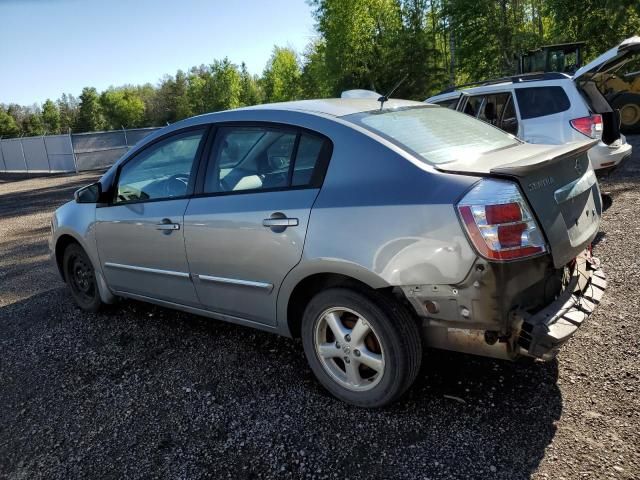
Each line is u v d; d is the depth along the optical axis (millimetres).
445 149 2807
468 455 2373
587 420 2529
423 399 2844
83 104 99000
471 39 27453
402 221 2455
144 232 3707
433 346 2633
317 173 2828
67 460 2629
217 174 3332
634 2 22312
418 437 2533
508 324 2367
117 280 4156
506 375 3002
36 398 3271
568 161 2789
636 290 3965
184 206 3436
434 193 2412
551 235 2447
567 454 2312
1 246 8539
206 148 3430
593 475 2176
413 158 2604
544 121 6629
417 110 3359
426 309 2482
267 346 3688
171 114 100312
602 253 4898
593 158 6215
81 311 4738
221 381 3256
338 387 2883
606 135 6406
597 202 3076
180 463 2521
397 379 2613
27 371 3648
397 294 2590
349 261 2596
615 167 6301
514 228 2295
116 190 4074
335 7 33812
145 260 3787
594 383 2826
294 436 2643
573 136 6344
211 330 4047
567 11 25281
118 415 2986
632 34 23625
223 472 2430
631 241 5113
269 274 2977
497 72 27547
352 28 33844
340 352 2830
